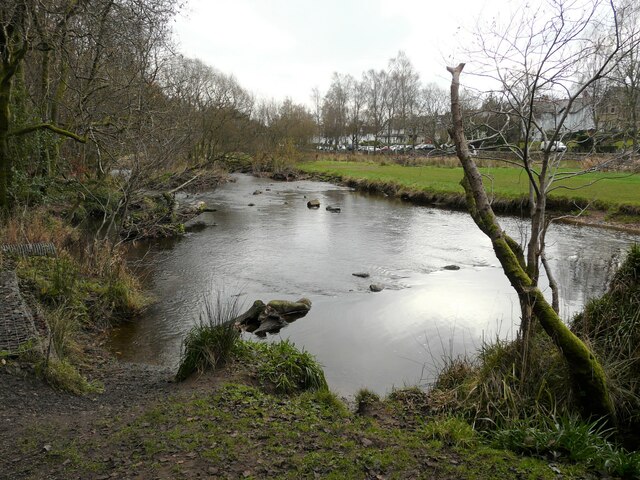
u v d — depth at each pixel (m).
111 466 3.99
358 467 3.99
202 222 22.09
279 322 10.09
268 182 41.56
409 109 64.88
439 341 9.23
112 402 5.79
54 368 6.12
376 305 11.38
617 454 4.18
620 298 6.24
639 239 18.59
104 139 14.08
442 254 16.56
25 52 12.00
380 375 7.77
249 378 6.34
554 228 20.86
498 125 6.60
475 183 5.49
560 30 5.08
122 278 11.27
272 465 4.00
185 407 5.23
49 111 16.53
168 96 16.67
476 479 3.80
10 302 7.78
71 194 15.87
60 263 10.55
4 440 4.45
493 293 12.30
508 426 4.90
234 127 37.91
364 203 29.16
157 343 9.03
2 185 12.70
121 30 13.38
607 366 5.43
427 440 4.67
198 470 3.90
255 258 15.70
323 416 5.38
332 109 77.19
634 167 7.04
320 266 14.86
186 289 12.41
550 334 5.11
